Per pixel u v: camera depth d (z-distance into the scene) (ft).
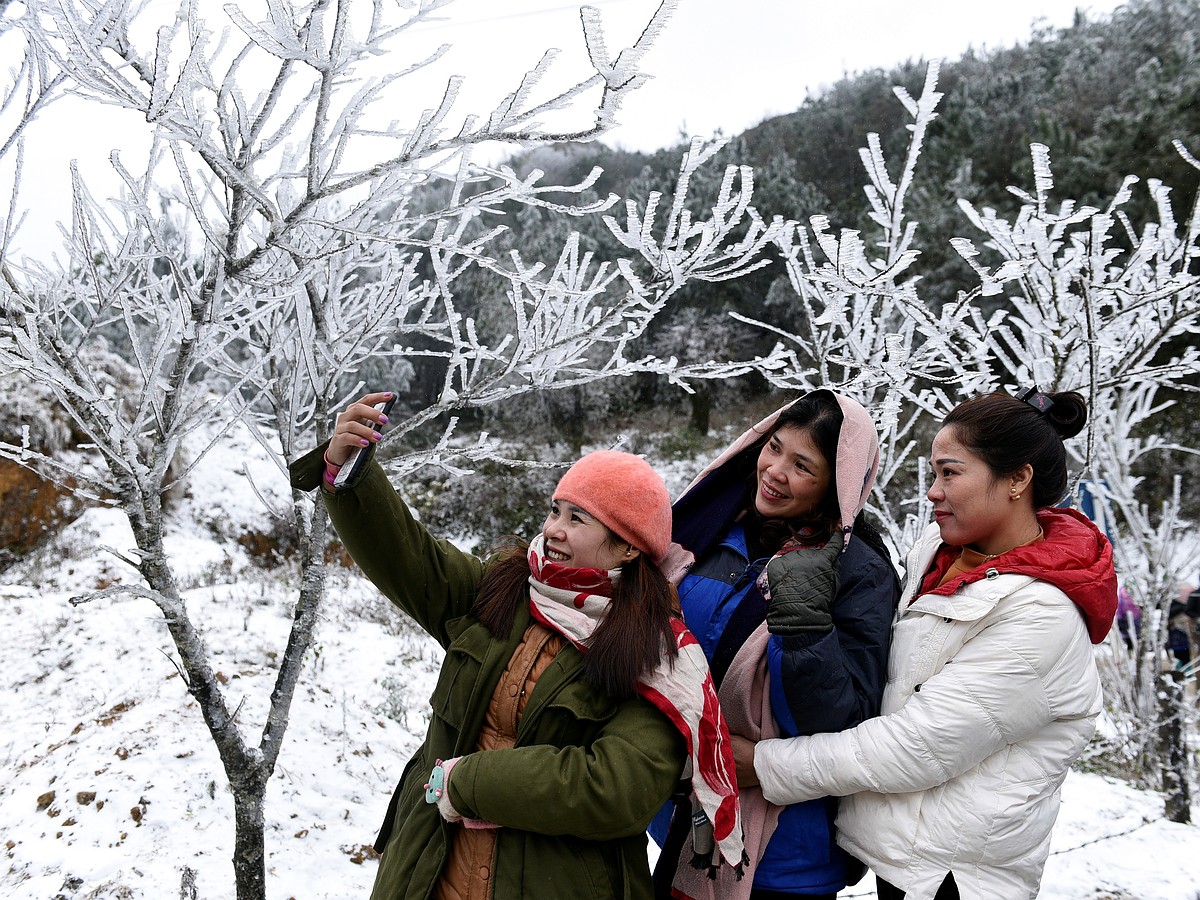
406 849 5.19
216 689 7.09
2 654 18.60
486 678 5.20
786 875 5.62
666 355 57.36
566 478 5.46
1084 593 5.09
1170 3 59.93
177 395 6.46
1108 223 8.56
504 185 6.14
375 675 20.08
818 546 5.86
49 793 12.25
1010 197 48.34
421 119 4.52
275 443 29.01
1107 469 14.08
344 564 32.22
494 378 7.74
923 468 10.55
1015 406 5.39
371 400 5.48
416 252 7.67
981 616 5.12
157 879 10.46
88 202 6.46
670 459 51.90
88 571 24.85
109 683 16.51
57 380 5.81
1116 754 17.17
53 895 10.23
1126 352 9.59
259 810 7.38
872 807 5.42
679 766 5.00
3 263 5.94
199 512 31.81
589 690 5.04
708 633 5.93
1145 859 11.23
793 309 55.93
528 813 4.62
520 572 5.55
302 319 7.23
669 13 3.30
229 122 4.87
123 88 4.44
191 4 4.47
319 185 5.08
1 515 26.27
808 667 5.03
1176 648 19.45
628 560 5.33
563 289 6.74
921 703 5.15
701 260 7.02
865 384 9.61
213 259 5.88
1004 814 5.09
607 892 4.94
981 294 8.43
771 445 5.99
